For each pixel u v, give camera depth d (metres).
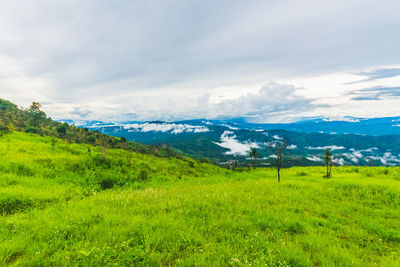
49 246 4.45
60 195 9.55
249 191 11.71
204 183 16.27
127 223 5.90
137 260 4.09
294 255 4.51
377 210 8.56
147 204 8.12
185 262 4.09
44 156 18.66
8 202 7.52
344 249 5.17
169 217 6.54
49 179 13.02
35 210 7.00
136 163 22.83
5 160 14.95
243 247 4.76
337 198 10.58
